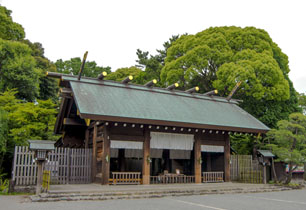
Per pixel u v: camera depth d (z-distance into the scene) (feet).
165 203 27.89
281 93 67.82
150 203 27.73
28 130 49.34
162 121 39.73
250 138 68.59
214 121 45.50
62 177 40.86
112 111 37.50
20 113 49.93
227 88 74.49
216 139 49.60
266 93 68.54
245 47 77.20
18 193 35.99
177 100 51.85
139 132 42.52
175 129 45.44
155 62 113.60
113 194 31.71
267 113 69.41
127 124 40.65
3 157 48.65
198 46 77.61
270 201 30.96
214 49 76.48
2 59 73.51
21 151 38.68
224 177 49.39
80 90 41.70
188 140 46.65
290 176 49.55
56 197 29.43
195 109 49.34
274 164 56.03
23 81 74.02
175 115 43.16
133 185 39.45
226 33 79.92
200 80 82.94
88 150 43.39
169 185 40.75
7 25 82.53
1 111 45.42
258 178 49.42
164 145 44.37
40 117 52.95
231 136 72.49
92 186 36.96
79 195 30.30
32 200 28.07
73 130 53.31
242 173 51.83
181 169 56.24
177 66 82.23
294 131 50.60
